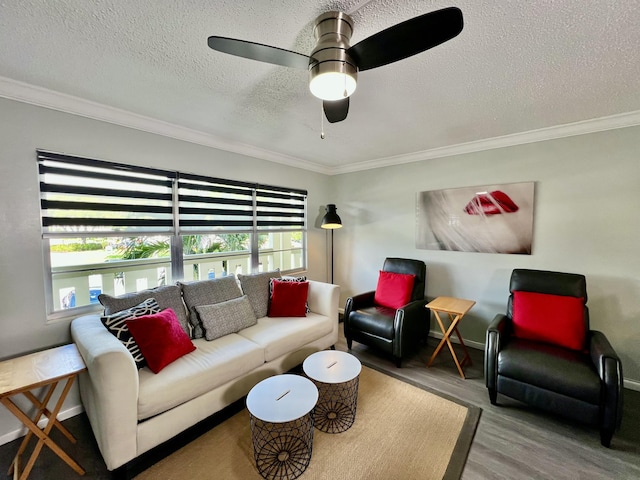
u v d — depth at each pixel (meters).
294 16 1.23
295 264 4.02
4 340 1.78
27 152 1.85
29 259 1.87
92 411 1.63
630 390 2.32
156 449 1.70
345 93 1.35
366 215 4.02
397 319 2.64
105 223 2.23
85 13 1.18
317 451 1.67
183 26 1.28
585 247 2.52
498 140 2.87
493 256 2.99
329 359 2.05
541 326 2.19
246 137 2.88
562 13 1.18
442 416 1.98
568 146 2.56
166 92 1.91
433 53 1.46
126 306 2.03
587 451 1.68
